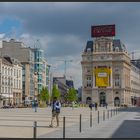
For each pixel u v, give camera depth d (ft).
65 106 437.17
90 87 600.80
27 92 498.69
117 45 609.42
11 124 107.04
